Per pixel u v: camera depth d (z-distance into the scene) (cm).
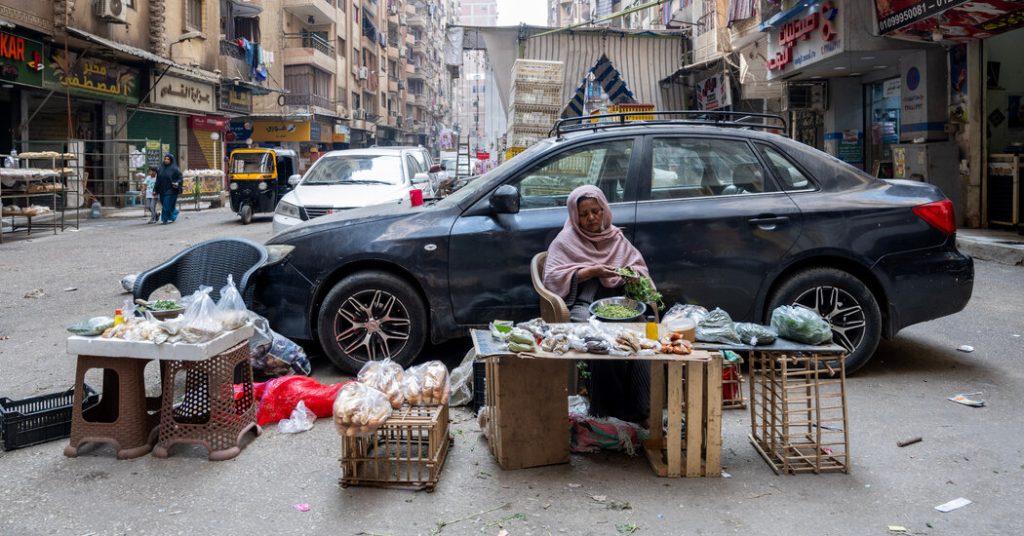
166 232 1672
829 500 322
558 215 516
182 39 2548
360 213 549
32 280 972
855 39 1274
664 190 519
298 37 4244
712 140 528
